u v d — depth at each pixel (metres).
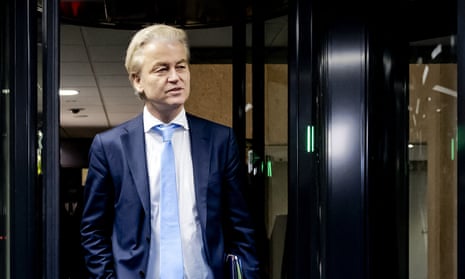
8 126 2.89
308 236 3.03
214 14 3.90
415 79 3.20
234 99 3.45
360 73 3.21
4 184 2.88
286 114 3.21
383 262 3.20
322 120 3.13
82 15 4.05
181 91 2.57
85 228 2.64
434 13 3.11
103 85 6.80
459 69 2.64
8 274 2.86
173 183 2.61
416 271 3.21
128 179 2.60
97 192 2.63
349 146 3.19
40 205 2.87
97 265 2.62
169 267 2.56
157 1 3.90
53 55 2.85
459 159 2.64
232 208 2.72
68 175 8.95
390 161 3.22
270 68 3.28
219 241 2.65
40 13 2.94
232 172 2.70
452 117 3.10
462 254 2.62
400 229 3.22
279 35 3.26
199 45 3.99
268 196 3.28
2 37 2.90
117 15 4.04
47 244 2.83
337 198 3.18
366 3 3.21
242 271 2.65
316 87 3.08
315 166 3.06
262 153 3.31
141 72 2.56
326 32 3.15
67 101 7.71
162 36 2.56
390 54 3.23
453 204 3.11
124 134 2.65
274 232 3.26
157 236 2.59
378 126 3.22
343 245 3.17
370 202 3.19
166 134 2.63
